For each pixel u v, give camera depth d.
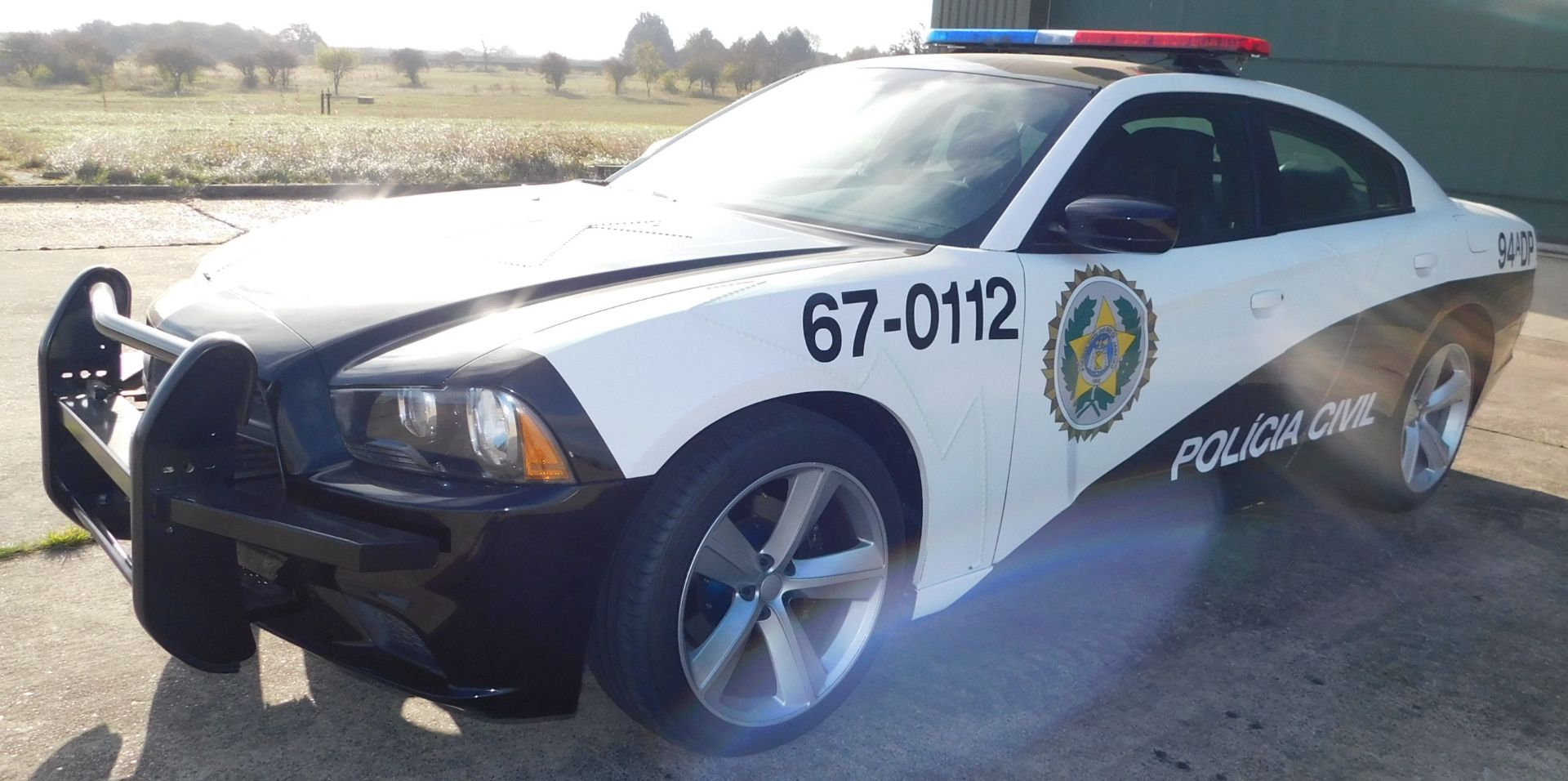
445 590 2.07
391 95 94.75
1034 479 2.86
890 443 2.62
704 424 2.20
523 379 2.06
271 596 2.30
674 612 2.23
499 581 2.08
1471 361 4.38
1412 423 4.21
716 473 2.22
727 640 2.38
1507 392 6.36
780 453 2.31
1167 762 2.64
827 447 2.40
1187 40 3.49
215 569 2.16
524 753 2.51
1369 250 3.71
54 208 10.24
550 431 2.05
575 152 17.48
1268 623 3.40
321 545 2.00
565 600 2.15
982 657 3.07
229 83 114.88
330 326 2.26
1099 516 3.10
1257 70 13.01
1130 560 3.79
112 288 2.80
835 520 2.63
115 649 2.81
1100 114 3.11
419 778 2.39
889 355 2.48
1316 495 4.29
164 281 7.10
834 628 2.66
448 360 2.11
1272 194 3.51
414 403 2.08
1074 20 13.76
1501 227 4.39
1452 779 2.67
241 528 2.04
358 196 13.00
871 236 2.85
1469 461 5.11
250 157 13.84
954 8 14.54
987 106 3.22
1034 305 2.73
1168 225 2.64
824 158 3.26
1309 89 12.59
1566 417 5.89
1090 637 3.22
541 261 2.54
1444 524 4.32
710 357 2.22
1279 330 3.37
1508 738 2.86
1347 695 3.01
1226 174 3.40
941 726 2.72
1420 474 4.34
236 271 2.66
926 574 2.73
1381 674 3.13
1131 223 2.65
